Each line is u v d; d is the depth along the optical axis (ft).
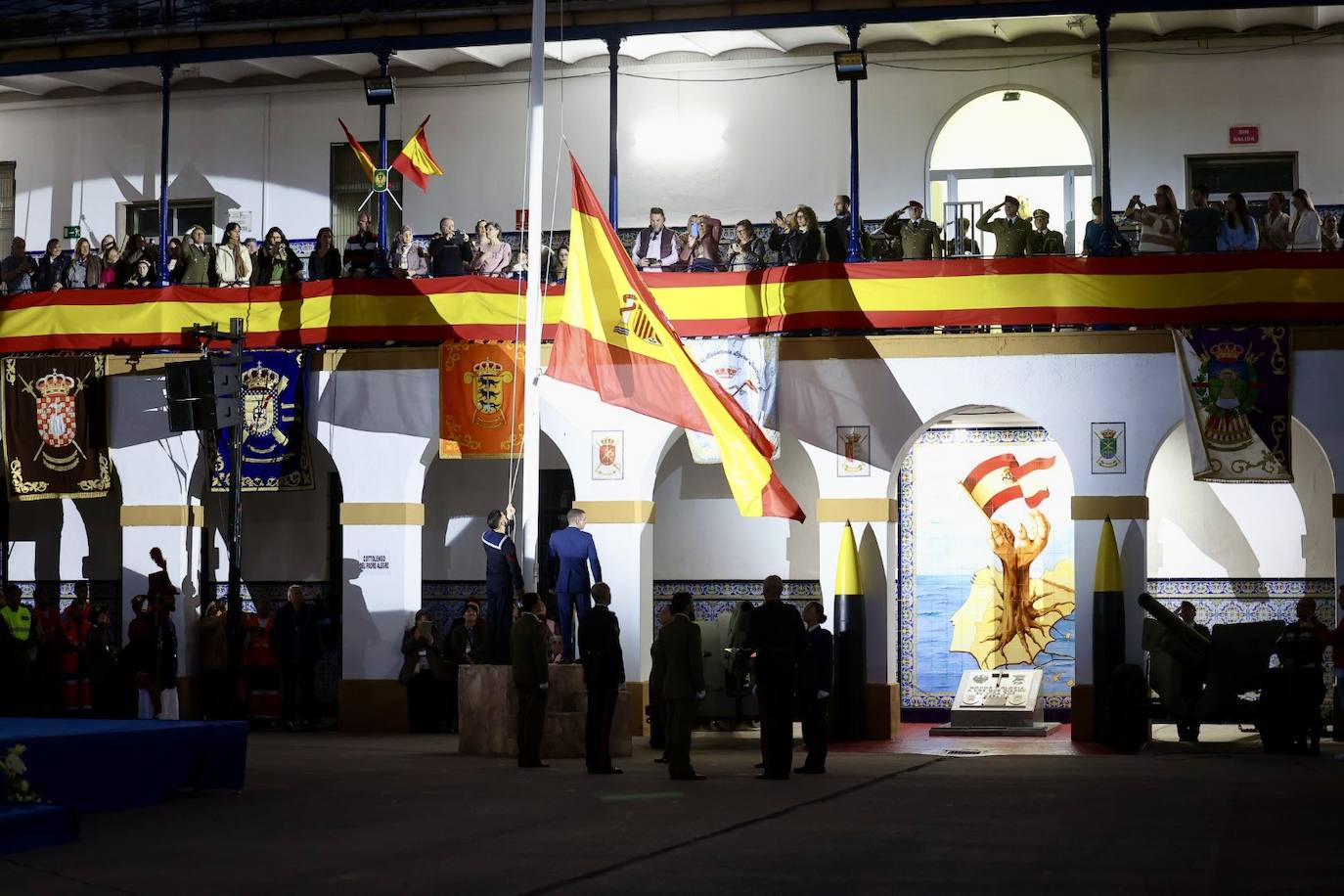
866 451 73.77
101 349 81.25
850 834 39.37
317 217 89.71
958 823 41.63
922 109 84.48
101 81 90.33
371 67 88.17
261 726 81.76
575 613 69.15
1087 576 71.97
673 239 79.46
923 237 76.33
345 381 78.89
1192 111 82.48
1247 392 70.79
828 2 74.64
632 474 76.48
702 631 74.49
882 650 73.31
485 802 46.83
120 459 81.41
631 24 76.89
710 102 86.43
